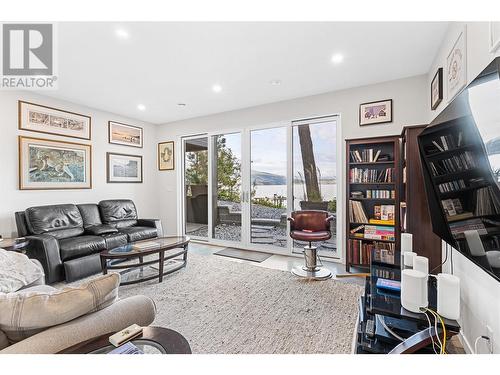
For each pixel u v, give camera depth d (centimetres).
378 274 161
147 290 256
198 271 312
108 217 396
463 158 116
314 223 325
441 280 112
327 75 296
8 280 179
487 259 104
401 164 276
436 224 168
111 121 446
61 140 374
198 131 477
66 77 296
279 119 391
